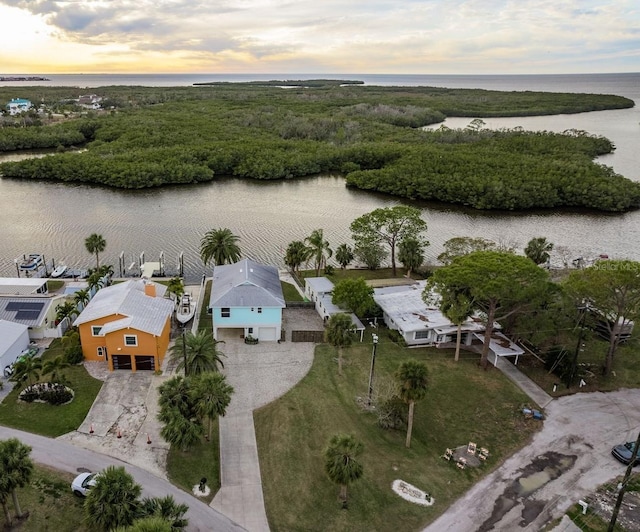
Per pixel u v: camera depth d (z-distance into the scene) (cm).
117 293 5319
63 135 18700
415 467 3728
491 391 4697
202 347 4381
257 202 12525
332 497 3409
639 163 17262
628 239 10319
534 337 5141
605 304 4716
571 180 12575
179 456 3722
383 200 13075
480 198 12300
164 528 2417
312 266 8175
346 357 5216
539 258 7675
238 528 3131
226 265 6412
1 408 4138
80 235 9450
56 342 5272
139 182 13412
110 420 4069
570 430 4206
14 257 8262
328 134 19850
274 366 4988
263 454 3794
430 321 5562
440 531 3175
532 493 3519
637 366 5203
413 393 3694
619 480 3666
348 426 4144
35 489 3291
